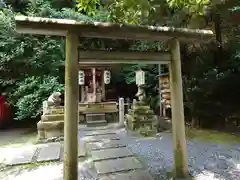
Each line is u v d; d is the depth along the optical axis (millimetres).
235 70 5789
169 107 6445
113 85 10375
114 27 2492
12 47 7066
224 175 2893
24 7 8445
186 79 6742
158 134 5625
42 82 7035
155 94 8484
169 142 4770
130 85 10430
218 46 6227
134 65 8602
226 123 6355
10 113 7699
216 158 3619
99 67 7773
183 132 2885
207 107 6328
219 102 6172
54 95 5574
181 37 2852
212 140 4926
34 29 2307
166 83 6598
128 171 3100
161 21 5156
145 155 3840
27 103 6363
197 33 2832
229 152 3949
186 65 6902
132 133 5637
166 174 2980
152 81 8500
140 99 6211
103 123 7004
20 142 5195
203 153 3918
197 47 6617
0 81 6828
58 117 5312
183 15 5262
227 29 6223
